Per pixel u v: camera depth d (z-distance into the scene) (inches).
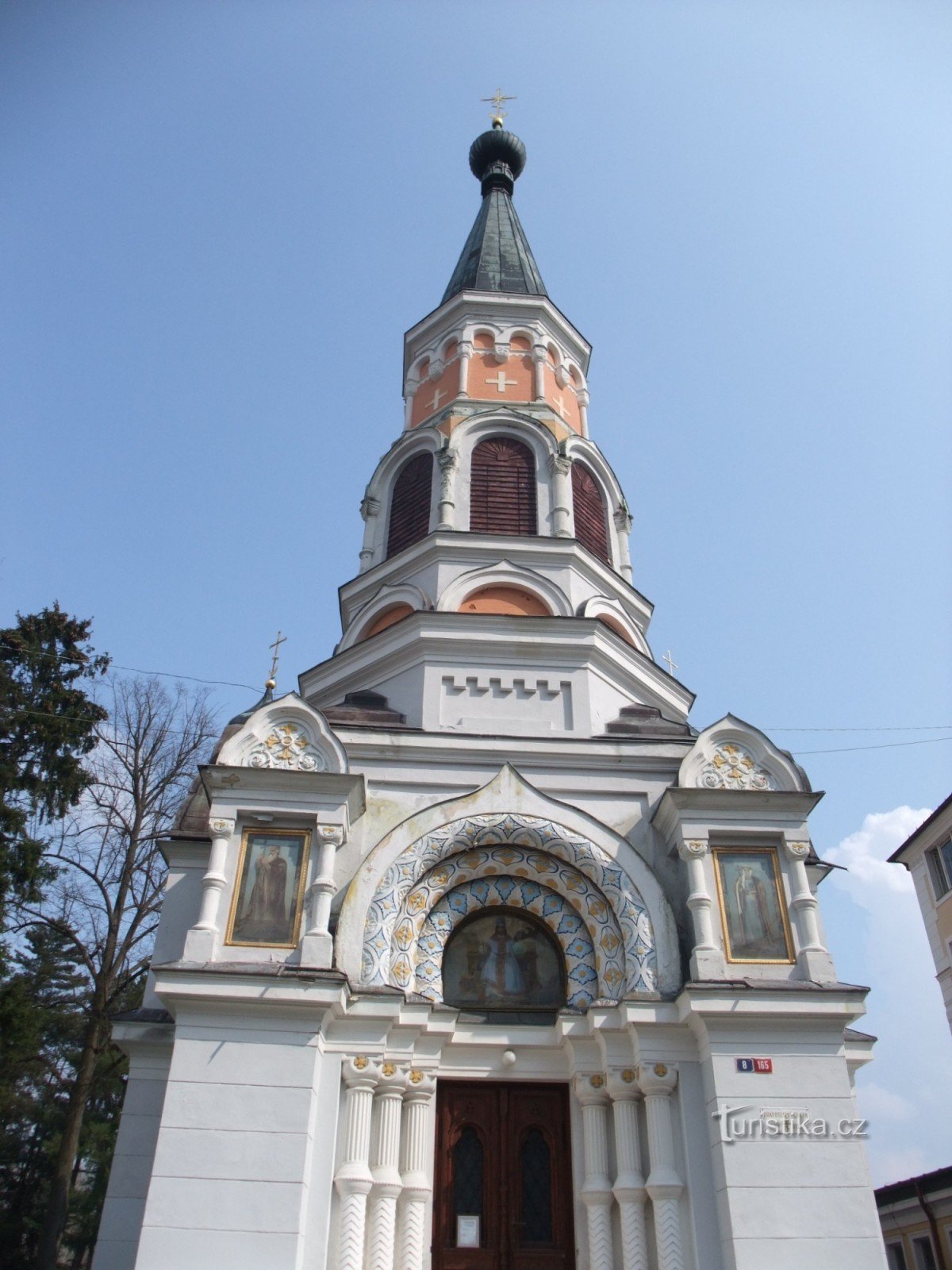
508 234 1414.9
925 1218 1253.1
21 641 1254.3
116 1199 633.0
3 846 1076.5
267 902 632.4
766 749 718.5
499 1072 645.3
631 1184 584.1
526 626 869.2
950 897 1350.9
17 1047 1125.7
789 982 617.3
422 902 681.6
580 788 751.7
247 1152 544.7
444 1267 593.0
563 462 1052.5
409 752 754.2
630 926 659.4
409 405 1209.4
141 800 1375.5
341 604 1043.9
